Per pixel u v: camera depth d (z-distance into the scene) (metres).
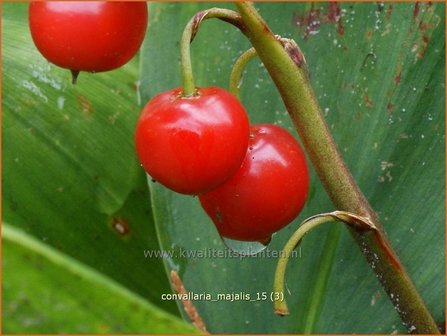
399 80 0.07
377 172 0.07
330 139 0.06
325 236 0.07
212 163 0.05
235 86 0.06
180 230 0.08
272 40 0.05
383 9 0.07
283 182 0.06
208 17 0.05
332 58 0.07
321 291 0.07
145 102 0.08
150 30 0.08
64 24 0.05
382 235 0.06
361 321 0.07
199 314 0.08
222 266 0.08
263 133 0.06
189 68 0.05
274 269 0.07
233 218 0.06
